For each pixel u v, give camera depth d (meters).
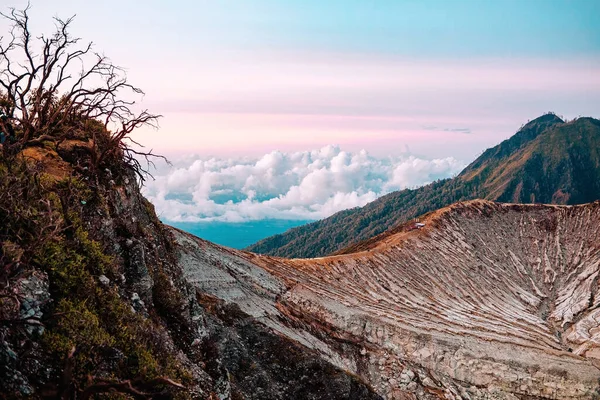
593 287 130.00
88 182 22.19
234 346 42.50
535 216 165.75
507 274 136.50
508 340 87.81
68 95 25.80
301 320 68.00
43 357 13.51
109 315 17.38
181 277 29.31
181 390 18.06
